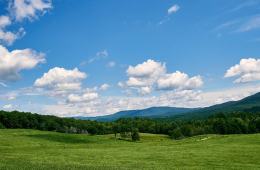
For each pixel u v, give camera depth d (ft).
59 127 588.09
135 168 135.64
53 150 232.32
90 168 123.95
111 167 132.16
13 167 115.24
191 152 202.49
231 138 267.80
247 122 580.71
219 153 192.24
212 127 581.94
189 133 570.46
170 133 568.82
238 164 155.84
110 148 252.01
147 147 249.55
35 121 581.12
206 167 147.95
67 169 117.60
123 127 534.78
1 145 262.67
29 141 307.17
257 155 179.01
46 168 117.39
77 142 345.10
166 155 192.75
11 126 554.87
